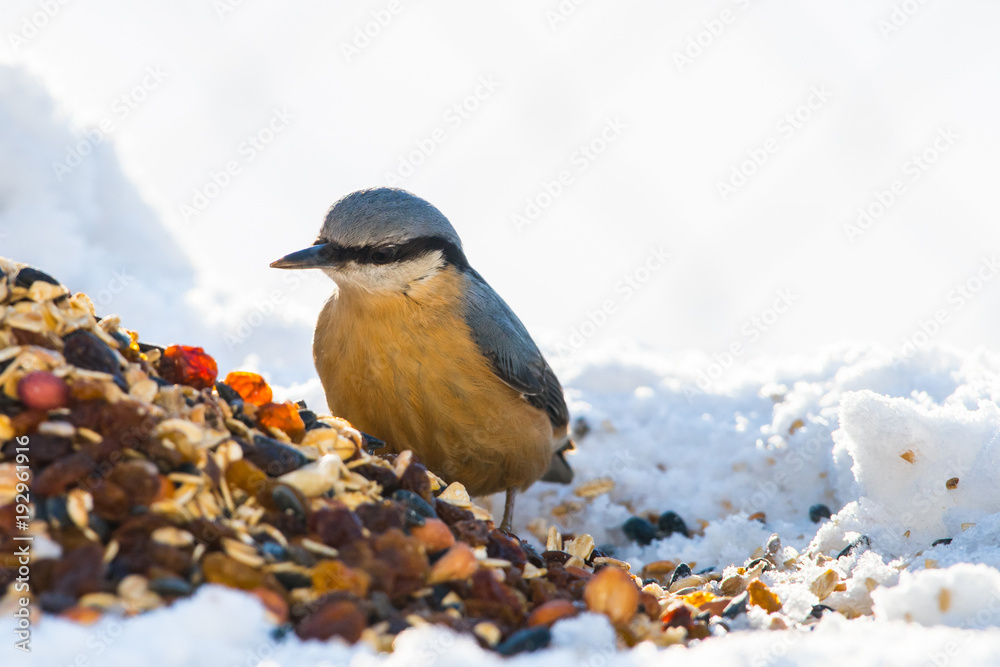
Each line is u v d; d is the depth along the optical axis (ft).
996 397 34.53
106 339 21.66
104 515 17.83
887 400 29.17
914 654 17.47
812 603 23.43
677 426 41.11
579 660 17.54
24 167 44.91
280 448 21.50
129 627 15.80
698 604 23.57
